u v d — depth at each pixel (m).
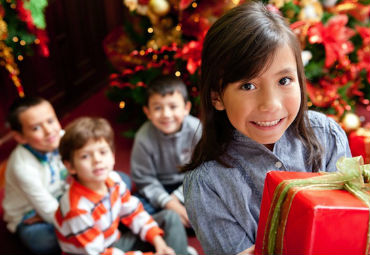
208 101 0.63
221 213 0.67
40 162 1.55
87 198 1.27
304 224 0.45
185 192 0.72
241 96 0.56
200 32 1.60
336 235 0.44
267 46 0.53
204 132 0.67
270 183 0.53
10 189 1.60
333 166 0.72
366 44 1.86
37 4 1.34
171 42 1.75
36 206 1.50
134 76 2.01
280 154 0.68
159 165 1.70
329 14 1.73
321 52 1.74
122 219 1.44
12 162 1.53
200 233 0.70
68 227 1.26
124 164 2.12
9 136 2.30
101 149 1.24
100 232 1.28
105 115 2.61
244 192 0.66
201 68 0.62
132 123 2.49
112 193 1.34
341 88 1.93
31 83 2.32
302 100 0.64
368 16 1.87
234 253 0.68
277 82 0.55
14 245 1.65
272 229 0.51
